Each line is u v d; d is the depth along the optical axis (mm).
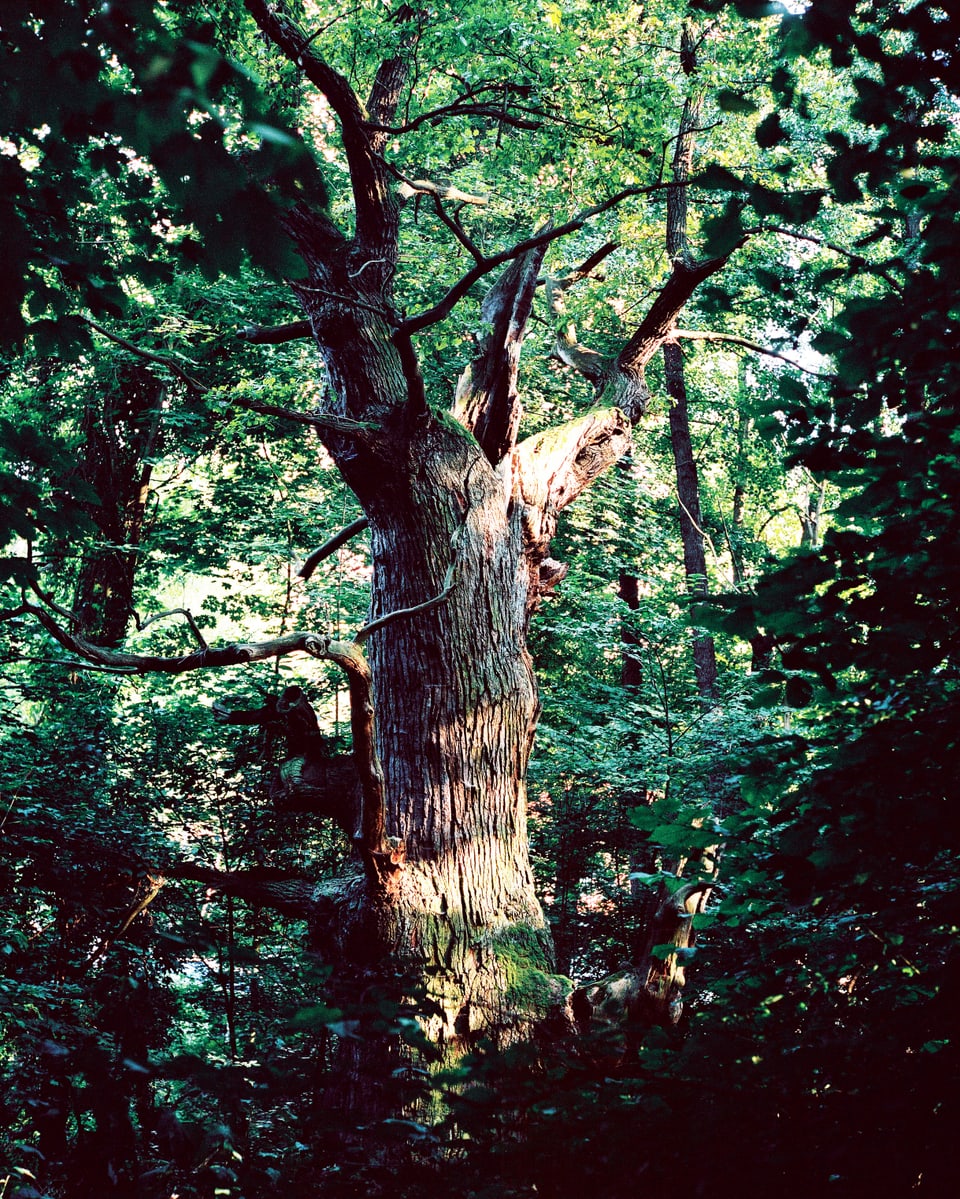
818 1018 3566
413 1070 3375
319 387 16031
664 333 11664
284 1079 2961
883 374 3518
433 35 11391
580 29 12734
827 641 3424
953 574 3303
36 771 9930
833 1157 2932
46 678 11570
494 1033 7270
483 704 9094
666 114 12836
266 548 15773
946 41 2865
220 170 1674
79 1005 5215
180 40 1568
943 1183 2836
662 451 22109
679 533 21297
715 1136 3037
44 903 7703
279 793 9148
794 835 3473
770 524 25000
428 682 9031
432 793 8844
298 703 9164
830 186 3053
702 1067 3301
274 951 10461
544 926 8875
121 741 11578
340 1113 3154
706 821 3945
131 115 1635
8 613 5766
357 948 8539
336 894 8781
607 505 17438
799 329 3654
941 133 2992
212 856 11609
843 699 3943
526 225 15734
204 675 13727
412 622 9133
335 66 11859
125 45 1575
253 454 17750
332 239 9477
